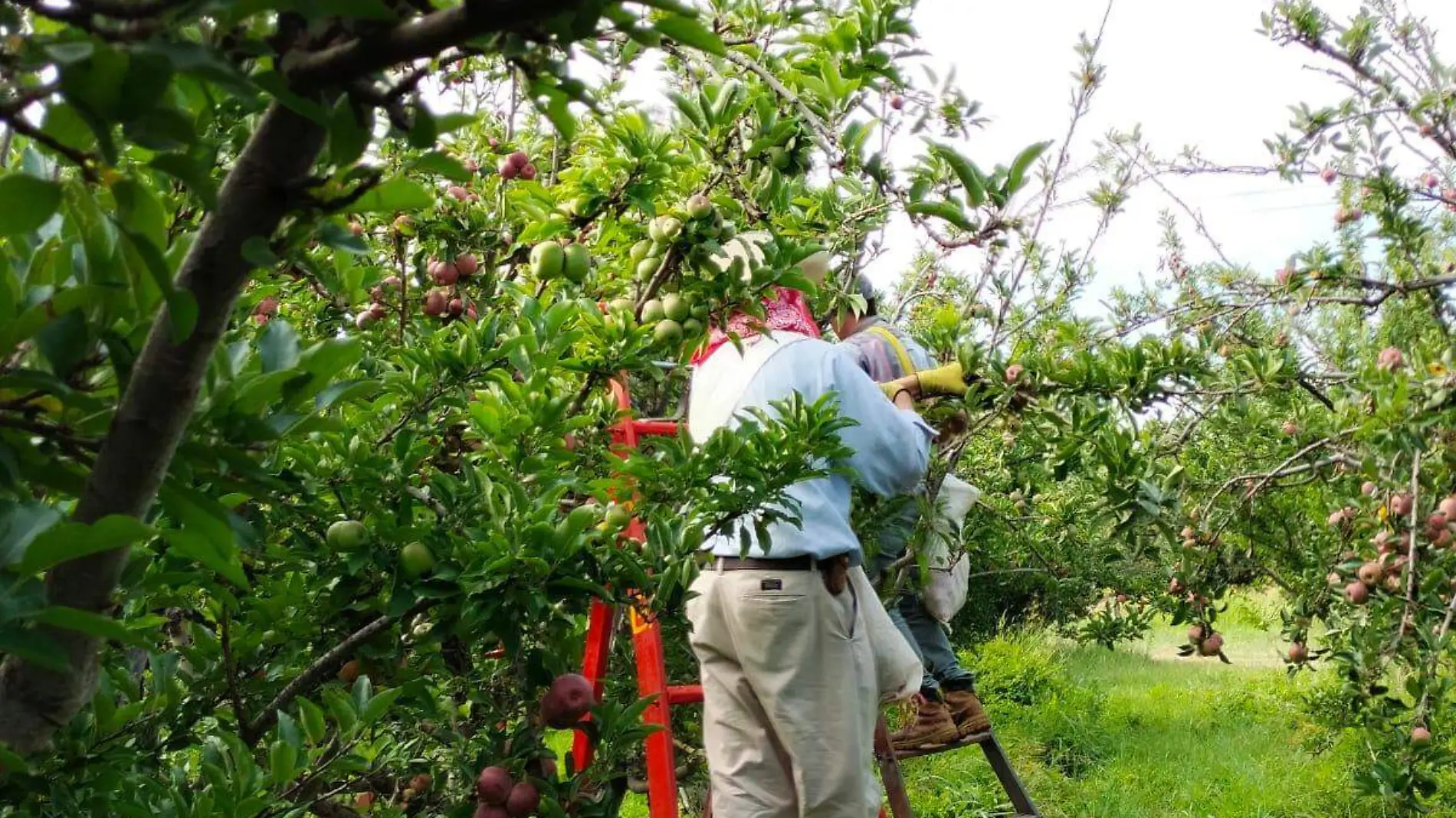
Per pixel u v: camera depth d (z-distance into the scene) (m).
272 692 2.37
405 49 0.83
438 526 2.18
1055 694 8.53
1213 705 8.34
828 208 3.35
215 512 1.04
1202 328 4.26
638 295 2.84
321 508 2.21
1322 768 6.23
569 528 2.06
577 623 2.72
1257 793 6.14
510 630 2.08
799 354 3.16
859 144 2.68
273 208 0.94
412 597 2.09
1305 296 4.14
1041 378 3.43
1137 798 6.28
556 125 0.98
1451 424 3.42
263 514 2.18
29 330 1.04
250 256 0.91
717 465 2.40
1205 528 4.29
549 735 3.22
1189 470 4.90
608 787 2.37
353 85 0.87
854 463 3.10
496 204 3.54
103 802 1.79
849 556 3.13
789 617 2.97
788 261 2.75
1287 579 4.91
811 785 2.98
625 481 2.41
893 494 3.32
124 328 1.08
